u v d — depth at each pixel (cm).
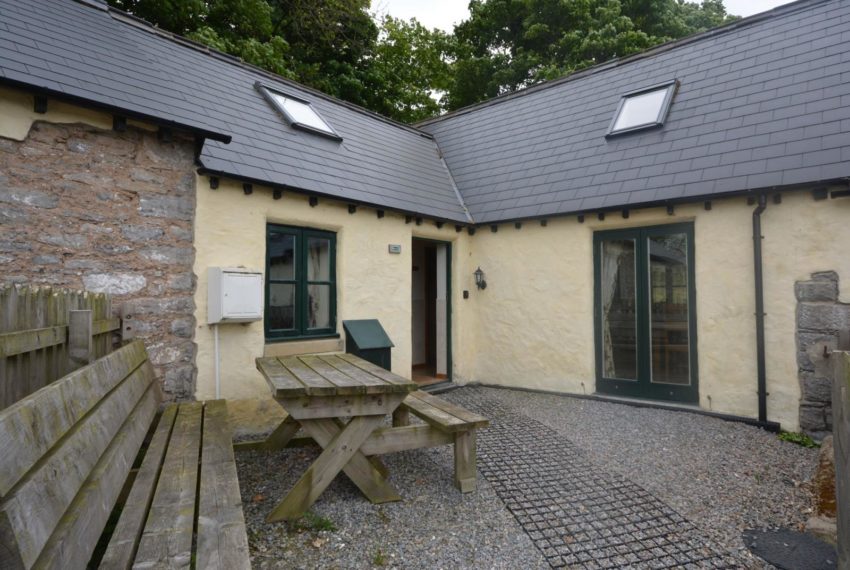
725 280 534
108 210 394
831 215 474
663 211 573
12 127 347
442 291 745
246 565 162
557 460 405
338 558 256
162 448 283
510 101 956
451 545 270
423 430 338
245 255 481
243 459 400
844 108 514
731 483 360
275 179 500
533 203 686
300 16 1450
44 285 359
